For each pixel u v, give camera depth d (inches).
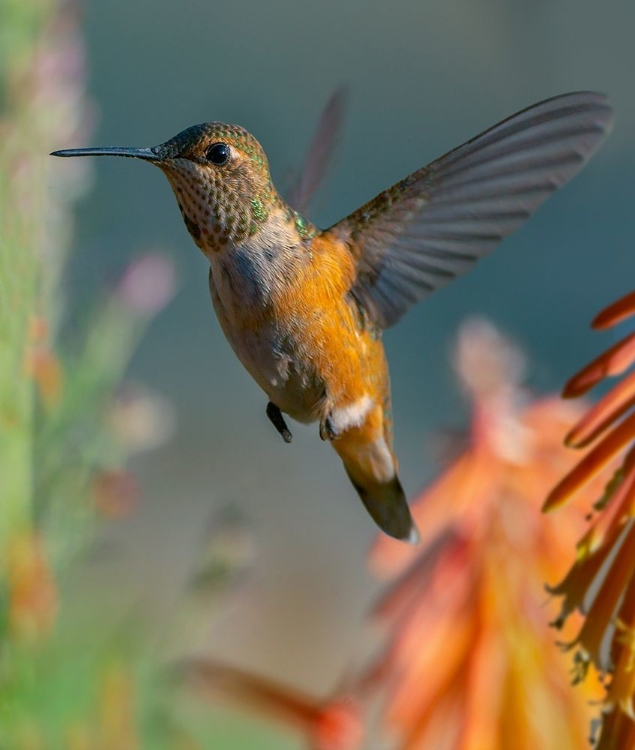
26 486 98.5
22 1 98.5
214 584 98.9
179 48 166.1
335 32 173.2
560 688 97.4
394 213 97.7
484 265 148.3
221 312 97.7
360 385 97.9
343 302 97.8
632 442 95.6
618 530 95.4
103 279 99.3
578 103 96.6
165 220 133.3
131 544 115.5
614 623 95.3
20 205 98.0
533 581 97.5
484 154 97.1
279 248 97.6
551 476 97.7
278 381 97.8
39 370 98.5
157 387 136.6
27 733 98.4
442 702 97.5
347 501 130.0
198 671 98.6
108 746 98.6
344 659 106.8
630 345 95.7
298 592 110.7
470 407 97.8
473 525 97.7
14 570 98.4
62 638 99.0
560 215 149.0
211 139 97.3
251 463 129.8
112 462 99.0
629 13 162.7
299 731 98.0
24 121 98.4
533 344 143.9
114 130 161.2
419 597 97.7
